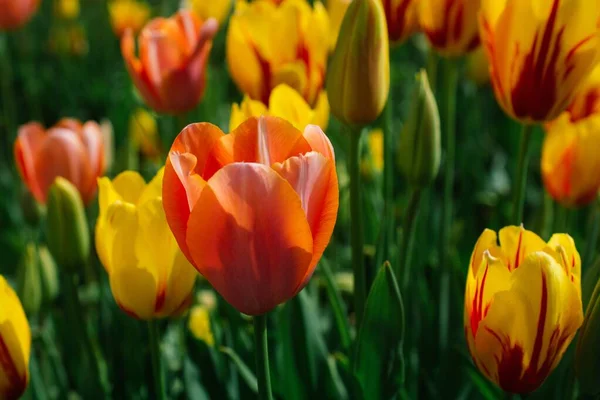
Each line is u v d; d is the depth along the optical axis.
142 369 0.82
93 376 0.76
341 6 0.80
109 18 2.11
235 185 0.55
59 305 1.00
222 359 0.78
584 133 0.74
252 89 0.77
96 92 2.03
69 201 0.71
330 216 0.57
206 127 0.57
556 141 0.75
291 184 0.56
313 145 0.57
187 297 0.67
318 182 0.56
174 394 0.80
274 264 0.56
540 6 0.65
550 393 0.72
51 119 2.04
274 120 0.56
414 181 0.71
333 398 0.75
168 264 0.65
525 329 0.59
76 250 0.72
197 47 0.79
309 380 0.74
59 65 2.18
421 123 0.69
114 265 0.65
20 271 0.79
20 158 0.82
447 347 0.79
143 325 0.87
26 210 0.93
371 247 0.84
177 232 0.57
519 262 0.62
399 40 0.78
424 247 0.85
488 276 0.60
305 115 0.69
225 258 0.56
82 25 2.20
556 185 0.76
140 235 0.64
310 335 0.74
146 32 0.80
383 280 0.66
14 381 0.63
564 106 0.67
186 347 0.78
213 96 1.17
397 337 0.67
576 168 0.75
